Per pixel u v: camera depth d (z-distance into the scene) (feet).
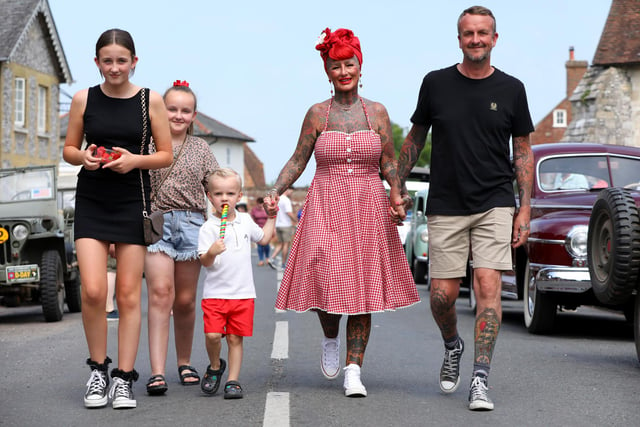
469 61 20.38
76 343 32.04
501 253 20.30
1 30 119.24
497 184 20.48
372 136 21.56
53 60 133.49
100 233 19.70
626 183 36.60
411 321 37.83
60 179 60.90
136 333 20.02
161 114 20.01
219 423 17.88
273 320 38.22
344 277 21.08
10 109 119.85
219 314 20.68
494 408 19.49
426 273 67.51
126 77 19.65
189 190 22.41
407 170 21.42
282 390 21.57
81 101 19.79
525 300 34.78
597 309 45.91
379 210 21.62
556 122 263.70
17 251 41.78
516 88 20.67
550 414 18.86
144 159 19.61
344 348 29.37
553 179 36.91
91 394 19.70
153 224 19.89
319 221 21.50
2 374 24.77
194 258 22.24
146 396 21.06
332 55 21.44
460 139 20.45
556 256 32.42
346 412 18.94
